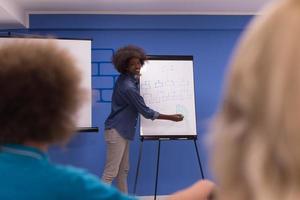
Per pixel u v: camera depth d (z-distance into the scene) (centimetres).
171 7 456
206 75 482
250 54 40
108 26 466
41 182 69
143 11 469
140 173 470
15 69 75
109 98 470
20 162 71
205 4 448
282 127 37
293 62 37
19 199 67
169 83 443
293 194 37
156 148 473
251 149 39
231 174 41
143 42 476
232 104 42
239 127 41
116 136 382
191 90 446
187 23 477
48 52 80
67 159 457
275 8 41
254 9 470
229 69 43
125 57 388
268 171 38
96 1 429
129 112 385
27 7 443
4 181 68
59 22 461
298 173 37
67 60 81
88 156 464
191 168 476
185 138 438
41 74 76
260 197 38
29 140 76
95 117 467
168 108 440
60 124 78
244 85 40
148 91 439
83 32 469
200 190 85
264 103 38
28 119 75
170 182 473
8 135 75
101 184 73
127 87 379
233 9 471
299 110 36
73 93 79
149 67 443
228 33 486
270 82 38
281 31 39
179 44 480
